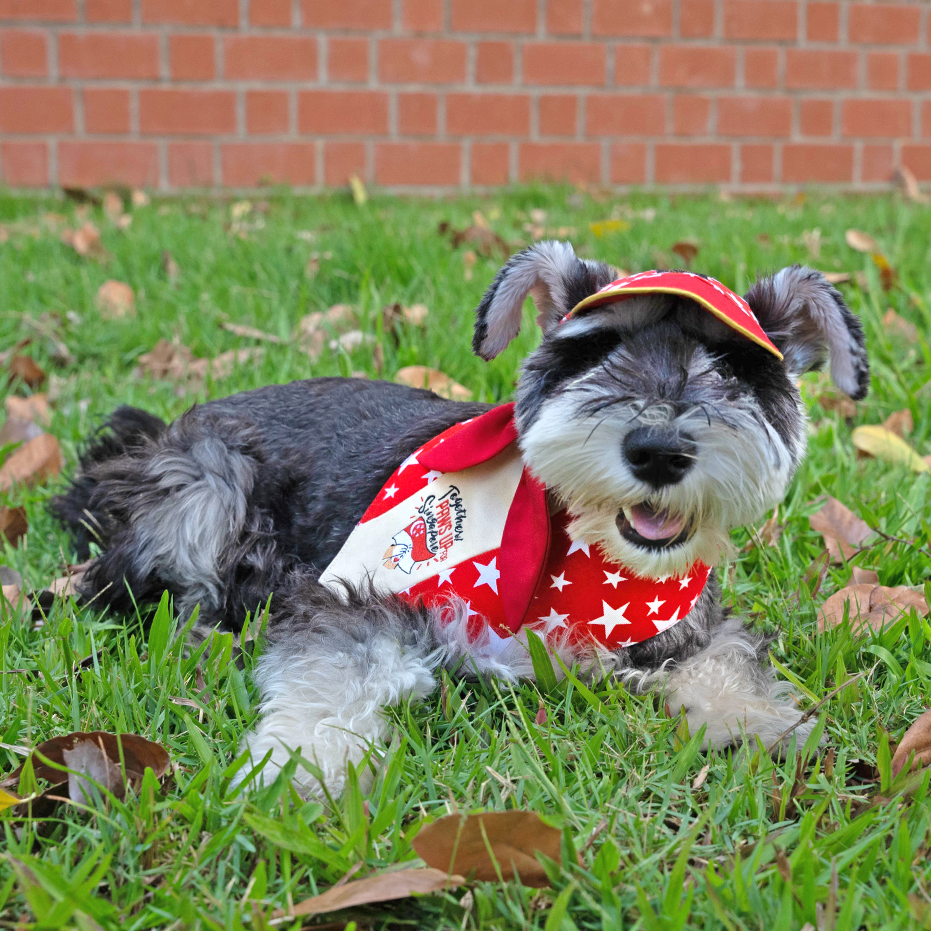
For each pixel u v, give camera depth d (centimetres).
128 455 165
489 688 131
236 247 315
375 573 138
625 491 112
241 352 248
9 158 425
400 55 443
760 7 467
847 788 110
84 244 318
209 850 96
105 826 98
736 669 134
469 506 136
